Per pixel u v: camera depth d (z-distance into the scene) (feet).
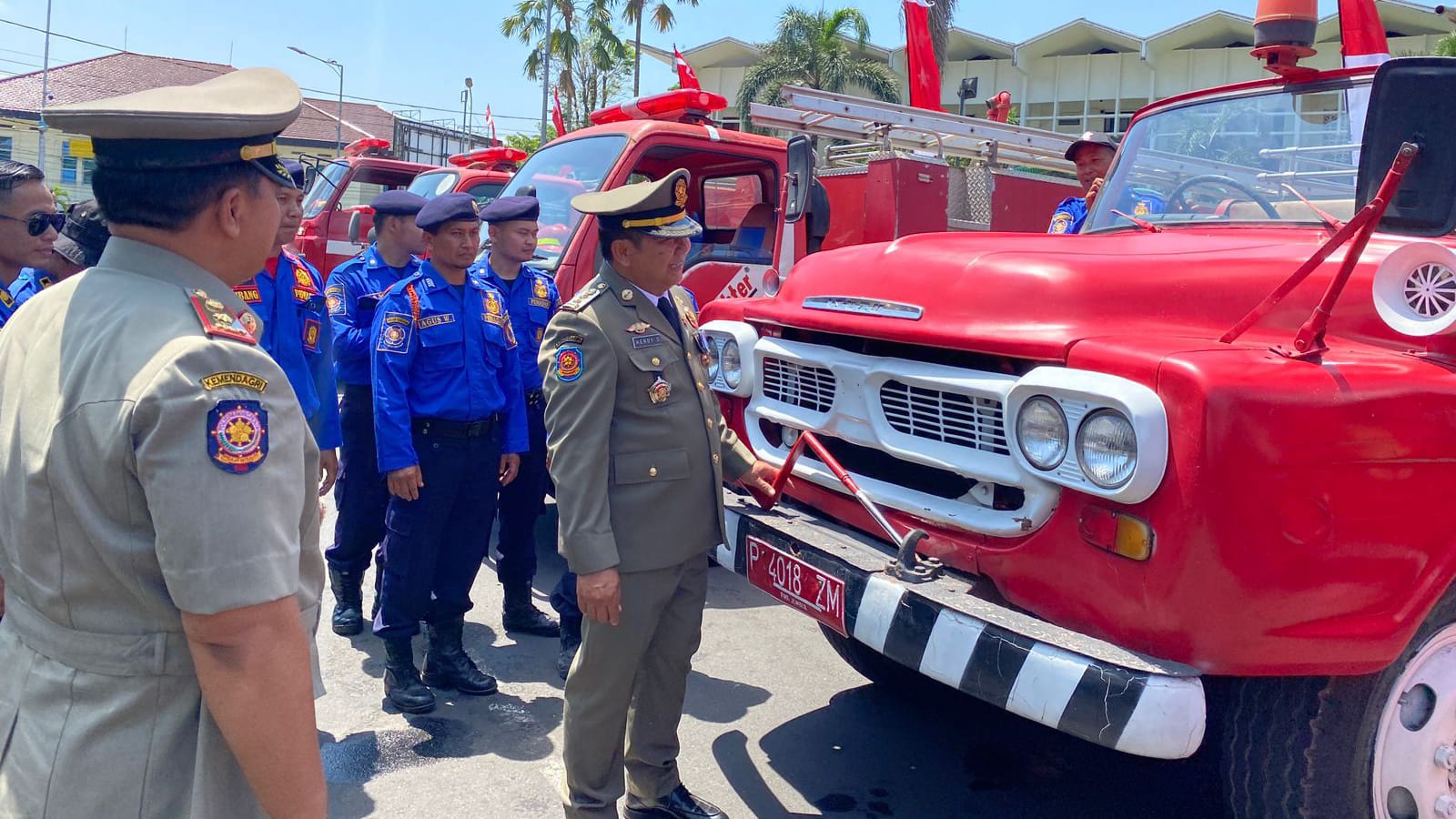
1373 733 7.71
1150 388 7.29
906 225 23.49
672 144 19.33
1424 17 74.84
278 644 4.41
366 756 11.18
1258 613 7.04
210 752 4.50
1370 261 8.52
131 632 4.42
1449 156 7.46
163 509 4.15
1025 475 8.18
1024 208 26.30
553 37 109.70
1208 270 8.93
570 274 17.99
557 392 8.71
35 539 4.43
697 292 19.80
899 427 9.61
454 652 12.84
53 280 11.87
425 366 12.17
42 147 95.76
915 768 11.24
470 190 29.81
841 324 10.16
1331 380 7.26
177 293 4.55
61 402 4.35
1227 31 92.32
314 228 31.68
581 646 9.15
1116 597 7.52
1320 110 11.36
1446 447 7.61
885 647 8.40
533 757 11.27
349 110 128.77
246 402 4.34
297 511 4.60
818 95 23.39
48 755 4.42
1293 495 7.05
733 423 12.23
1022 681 7.37
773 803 10.46
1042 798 10.68
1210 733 11.31
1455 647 8.25
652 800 9.95
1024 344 8.36
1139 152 13.25
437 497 12.19
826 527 10.24
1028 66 102.89
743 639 14.90
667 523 9.05
